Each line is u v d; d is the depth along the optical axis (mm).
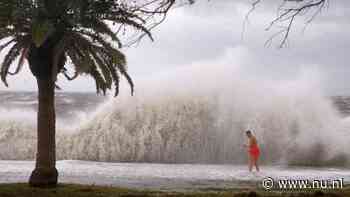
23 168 23141
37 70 14453
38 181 14359
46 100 14578
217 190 16016
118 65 14867
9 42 14359
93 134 29922
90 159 29391
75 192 13484
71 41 13914
